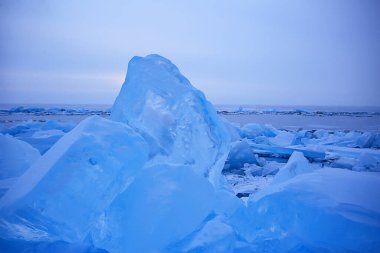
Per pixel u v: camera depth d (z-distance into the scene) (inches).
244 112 1753.2
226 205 75.3
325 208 63.6
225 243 61.1
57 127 365.7
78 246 53.8
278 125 769.6
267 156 268.7
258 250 65.9
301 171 104.3
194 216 64.0
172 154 78.8
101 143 58.7
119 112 88.7
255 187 147.8
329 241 62.6
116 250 59.6
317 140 376.8
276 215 70.5
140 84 85.7
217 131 86.1
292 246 66.1
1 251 53.0
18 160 90.1
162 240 58.5
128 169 61.1
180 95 84.5
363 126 722.8
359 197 67.1
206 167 82.7
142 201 61.7
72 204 54.6
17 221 53.2
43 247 53.4
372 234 58.2
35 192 52.8
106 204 59.4
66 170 54.7
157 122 80.3
